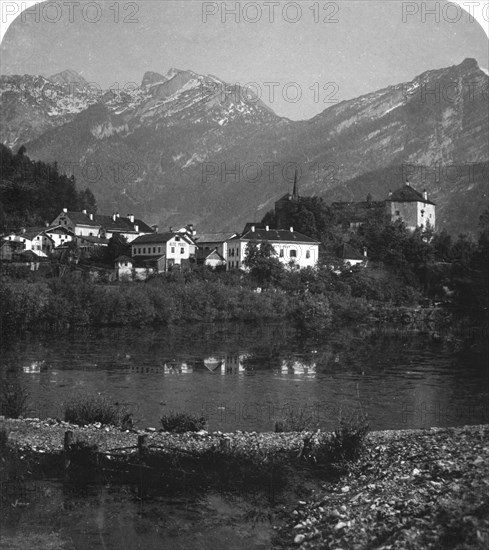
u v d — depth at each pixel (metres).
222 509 17.66
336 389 47.19
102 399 33.94
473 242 145.75
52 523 16.58
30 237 141.88
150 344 74.81
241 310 105.38
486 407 40.31
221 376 53.09
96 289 94.19
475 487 16.77
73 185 186.62
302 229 152.12
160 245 135.88
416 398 43.59
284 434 28.23
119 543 15.22
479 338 86.12
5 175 165.12
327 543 15.04
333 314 107.56
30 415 34.53
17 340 74.94
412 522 15.10
